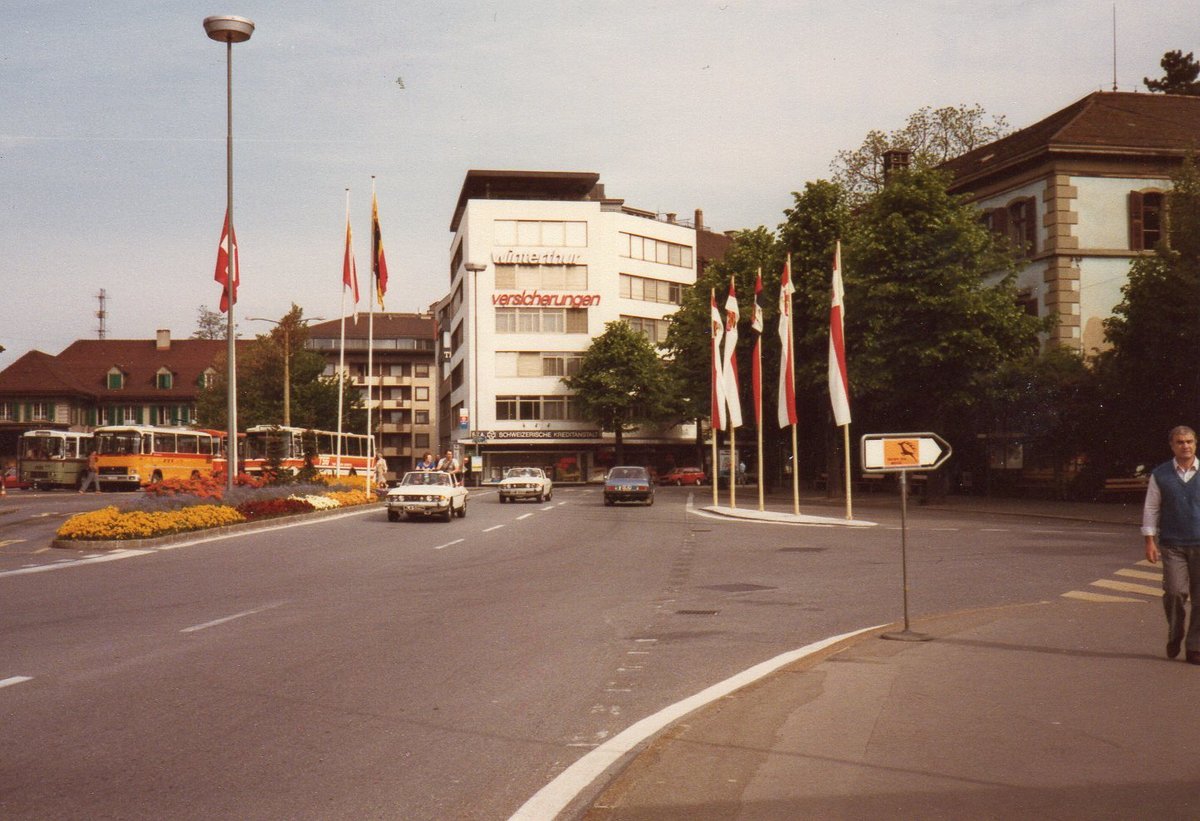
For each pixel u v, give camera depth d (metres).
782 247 46.25
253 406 73.44
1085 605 12.30
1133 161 43.16
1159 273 33.25
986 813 4.84
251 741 6.46
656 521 30.03
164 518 23.02
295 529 26.41
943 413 39.12
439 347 108.31
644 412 77.50
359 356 116.62
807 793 5.16
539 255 80.12
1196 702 7.14
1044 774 5.46
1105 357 35.91
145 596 13.58
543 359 79.94
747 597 13.66
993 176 46.41
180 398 98.50
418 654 9.48
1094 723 6.56
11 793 5.40
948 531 25.53
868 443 10.23
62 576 15.91
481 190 82.69
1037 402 38.53
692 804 5.01
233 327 29.19
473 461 75.81
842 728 6.47
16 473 63.84
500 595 13.84
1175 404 33.91
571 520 30.47
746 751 5.96
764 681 7.95
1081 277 42.78
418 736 6.59
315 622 11.38
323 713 7.21
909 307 36.28
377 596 13.68
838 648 9.37
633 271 83.56
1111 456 37.03
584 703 7.54
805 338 43.44
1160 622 10.86
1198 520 8.65
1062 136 42.66
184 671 8.63
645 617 11.86
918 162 38.38
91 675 8.45
